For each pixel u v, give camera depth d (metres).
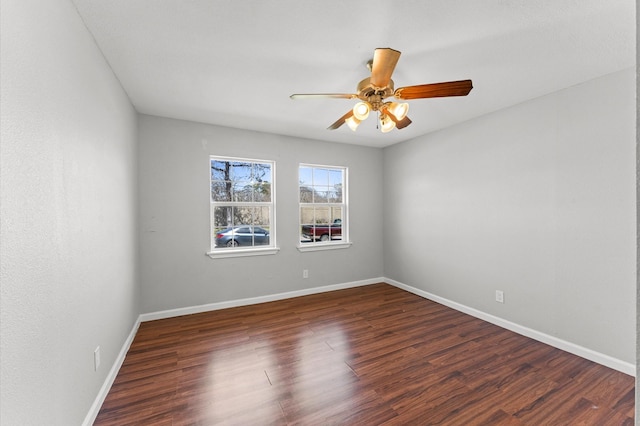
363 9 1.47
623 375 1.99
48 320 1.12
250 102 2.69
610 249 2.10
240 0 1.40
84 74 1.51
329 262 4.15
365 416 1.61
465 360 2.20
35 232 1.03
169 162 3.12
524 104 2.63
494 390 1.83
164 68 2.05
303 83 2.31
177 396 1.78
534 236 2.56
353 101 2.65
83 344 1.45
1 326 0.85
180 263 3.18
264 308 3.41
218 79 2.23
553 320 2.43
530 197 2.59
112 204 1.99
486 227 2.99
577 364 2.13
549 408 1.67
